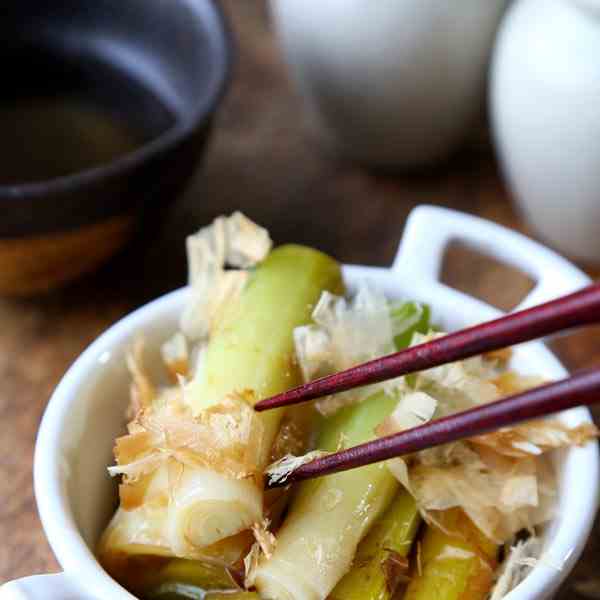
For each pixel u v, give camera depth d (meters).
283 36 0.65
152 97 0.64
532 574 0.40
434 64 0.62
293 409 0.43
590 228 0.61
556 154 0.59
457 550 0.42
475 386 0.43
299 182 0.67
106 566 0.42
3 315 0.59
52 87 0.64
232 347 0.43
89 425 0.44
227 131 0.70
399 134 0.65
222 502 0.39
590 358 0.57
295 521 0.41
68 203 0.53
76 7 0.66
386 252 0.63
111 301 0.59
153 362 0.47
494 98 0.62
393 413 0.42
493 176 0.69
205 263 0.46
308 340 0.43
